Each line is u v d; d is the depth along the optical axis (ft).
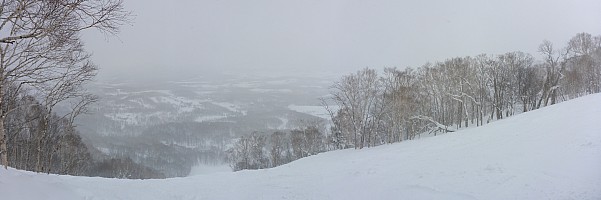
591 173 37.24
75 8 26.45
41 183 29.14
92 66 73.61
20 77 39.60
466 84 180.14
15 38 26.53
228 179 54.54
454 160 54.80
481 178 41.57
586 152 45.19
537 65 188.55
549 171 40.27
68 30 28.12
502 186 37.63
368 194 40.42
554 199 31.86
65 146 106.52
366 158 76.48
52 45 36.94
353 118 164.25
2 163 44.62
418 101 177.37
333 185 46.19
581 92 177.17
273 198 39.32
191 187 44.32
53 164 105.50
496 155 53.01
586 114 72.54
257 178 54.85
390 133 174.29
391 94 167.22
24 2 25.75
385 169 54.70
